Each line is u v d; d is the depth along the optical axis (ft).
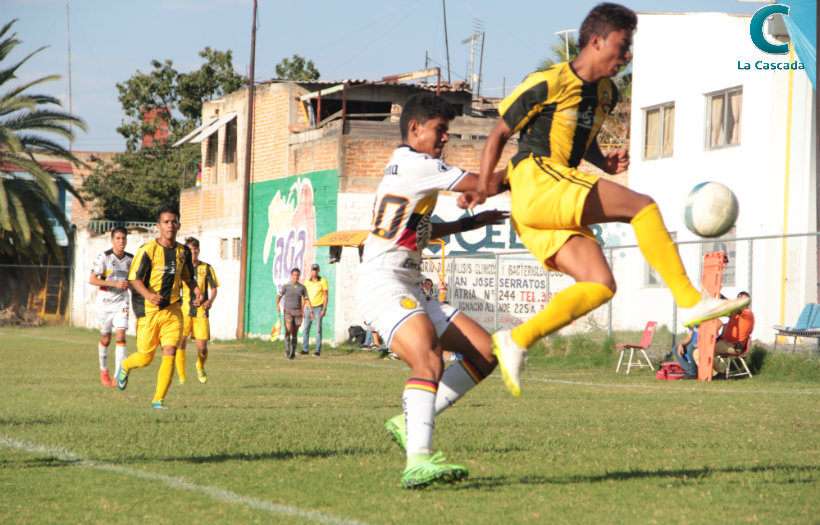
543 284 94.22
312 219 102.47
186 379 53.52
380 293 19.25
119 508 17.12
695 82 88.28
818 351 63.26
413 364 18.93
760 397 45.52
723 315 17.02
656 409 38.68
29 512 16.78
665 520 16.24
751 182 81.76
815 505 17.62
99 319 47.19
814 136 77.41
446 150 99.35
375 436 27.73
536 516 16.44
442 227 21.62
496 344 17.34
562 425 31.71
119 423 30.86
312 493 18.61
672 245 17.25
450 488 19.25
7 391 43.62
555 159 18.16
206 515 16.55
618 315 93.50
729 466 22.74
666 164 91.71
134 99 211.61
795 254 78.18
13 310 157.17
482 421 32.60
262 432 28.58
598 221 17.63
